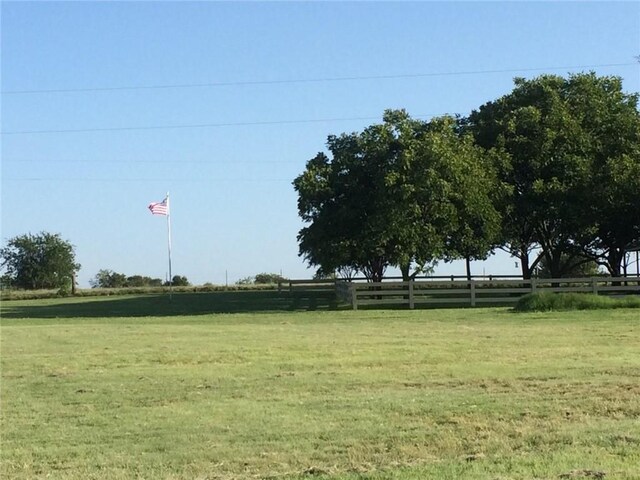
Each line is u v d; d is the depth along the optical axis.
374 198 36.69
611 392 11.50
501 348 17.12
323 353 16.91
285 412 10.75
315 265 44.66
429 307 33.72
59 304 49.03
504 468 7.60
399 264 36.94
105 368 15.33
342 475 7.61
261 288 69.50
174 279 81.12
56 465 8.45
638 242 42.75
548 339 18.78
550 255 44.91
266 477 7.74
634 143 39.19
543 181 38.19
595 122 39.94
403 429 9.60
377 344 18.48
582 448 8.36
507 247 43.34
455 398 11.38
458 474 7.39
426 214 35.72
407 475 7.43
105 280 85.94
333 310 33.91
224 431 9.77
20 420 10.65
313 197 38.41
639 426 9.33
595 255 44.03
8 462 8.56
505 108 41.75
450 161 35.22
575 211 37.72
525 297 29.80
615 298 29.44
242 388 12.73
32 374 14.71
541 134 38.47
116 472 8.09
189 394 12.32
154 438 9.52
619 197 37.12
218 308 38.34
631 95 41.62
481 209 36.06
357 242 37.12
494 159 38.09
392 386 12.59
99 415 10.88
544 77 41.78
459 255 37.50
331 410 10.80
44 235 83.25
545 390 11.80
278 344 18.91
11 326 27.28
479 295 36.09
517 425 9.62
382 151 37.47
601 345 17.38
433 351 16.81
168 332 22.95
